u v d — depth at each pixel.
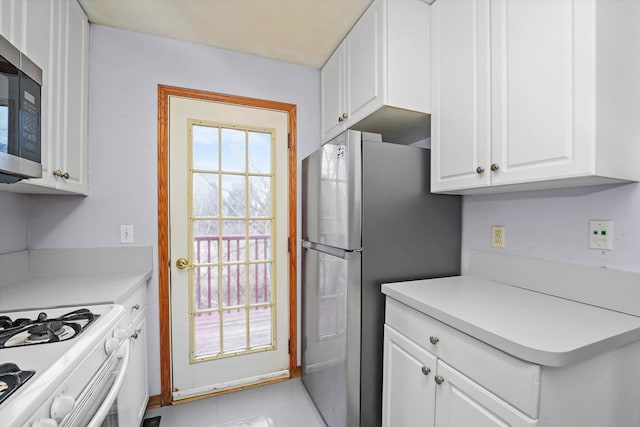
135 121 1.78
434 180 1.44
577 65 0.87
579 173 0.87
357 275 1.40
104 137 1.72
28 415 0.52
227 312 2.02
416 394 1.13
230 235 2.02
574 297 1.12
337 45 1.93
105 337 0.88
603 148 0.86
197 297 1.94
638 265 0.97
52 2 1.28
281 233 2.14
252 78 2.05
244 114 2.04
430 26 1.51
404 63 1.45
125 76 1.76
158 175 1.82
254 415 1.74
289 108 2.15
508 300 1.13
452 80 1.34
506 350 0.78
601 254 1.06
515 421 0.76
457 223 1.63
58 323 0.91
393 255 1.47
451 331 0.98
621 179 0.93
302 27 1.74
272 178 2.12
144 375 1.68
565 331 0.83
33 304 1.12
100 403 0.80
